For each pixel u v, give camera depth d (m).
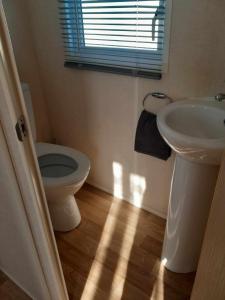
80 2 1.32
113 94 1.45
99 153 1.76
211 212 0.70
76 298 1.20
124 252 1.42
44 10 1.45
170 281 1.27
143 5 1.14
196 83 1.16
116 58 1.36
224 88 1.09
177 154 1.05
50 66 1.64
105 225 1.60
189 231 1.15
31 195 0.71
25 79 1.65
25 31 1.56
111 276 1.30
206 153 0.84
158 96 1.28
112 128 1.58
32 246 0.87
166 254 1.30
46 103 1.83
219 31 1.01
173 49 1.15
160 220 1.63
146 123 1.34
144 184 1.63
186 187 1.05
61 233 1.55
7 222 0.91
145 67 1.28
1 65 0.51
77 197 1.84
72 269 1.34
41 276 0.97
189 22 1.05
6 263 1.24
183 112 1.11
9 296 1.23
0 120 0.59
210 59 1.07
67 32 1.44
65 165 1.54
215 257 0.71
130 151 1.58
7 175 0.70
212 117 1.08
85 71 1.49
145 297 1.20
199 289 0.87
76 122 1.75
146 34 1.22
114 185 1.81
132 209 1.73
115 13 1.24
